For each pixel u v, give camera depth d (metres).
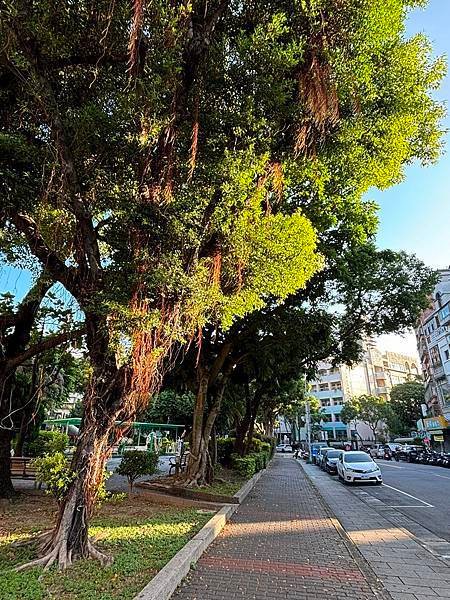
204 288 6.27
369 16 6.45
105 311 5.80
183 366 15.45
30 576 5.00
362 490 17.41
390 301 17.41
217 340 15.45
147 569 5.45
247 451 24.14
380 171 7.86
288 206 8.93
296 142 6.86
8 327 11.63
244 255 6.62
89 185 6.56
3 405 11.49
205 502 11.53
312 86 6.51
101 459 6.18
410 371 99.00
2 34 5.56
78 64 6.43
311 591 5.34
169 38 5.80
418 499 14.51
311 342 15.95
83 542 5.88
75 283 7.11
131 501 11.36
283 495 14.94
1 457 11.18
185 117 6.43
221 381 15.75
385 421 66.06
